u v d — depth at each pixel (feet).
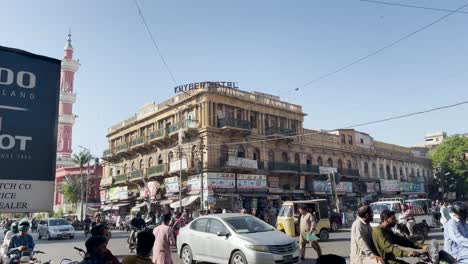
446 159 214.28
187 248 42.47
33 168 12.44
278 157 142.10
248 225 39.19
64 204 217.36
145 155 155.94
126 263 15.66
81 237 106.32
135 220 62.23
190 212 119.85
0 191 11.91
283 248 35.09
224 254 37.14
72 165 236.63
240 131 128.26
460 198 208.64
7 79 12.40
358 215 21.62
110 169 183.32
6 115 12.25
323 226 65.98
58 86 13.29
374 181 178.40
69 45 265.95
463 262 21.88
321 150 159.43
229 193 118.93
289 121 149.79
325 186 148.87
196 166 123.03
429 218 76.84
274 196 131.64
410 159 213.25
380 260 19.72
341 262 11.19
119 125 180.34
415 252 19.69
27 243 28.32
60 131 246.06
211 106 126.93
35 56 12.98
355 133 178.09
